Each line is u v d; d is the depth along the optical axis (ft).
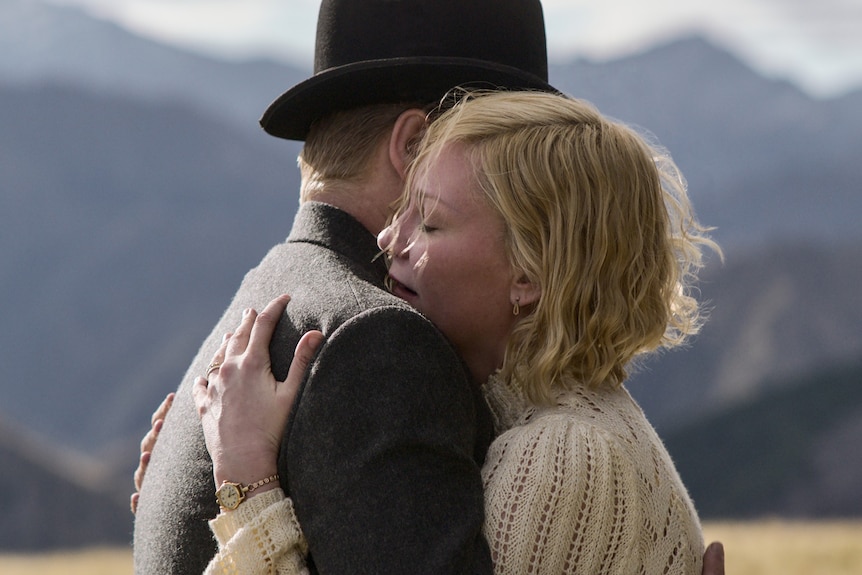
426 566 10.19
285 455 10.90
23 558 105.29
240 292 13.21
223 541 10.87
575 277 11.76
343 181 13.35
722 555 12.60
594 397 12.09
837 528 97.91
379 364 10.62
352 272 11.96
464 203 12.02
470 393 11.44
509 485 11.25
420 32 13.17
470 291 12.18
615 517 11.28
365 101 13.34
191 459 11.81
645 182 12.34
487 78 13.17
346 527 10.33
